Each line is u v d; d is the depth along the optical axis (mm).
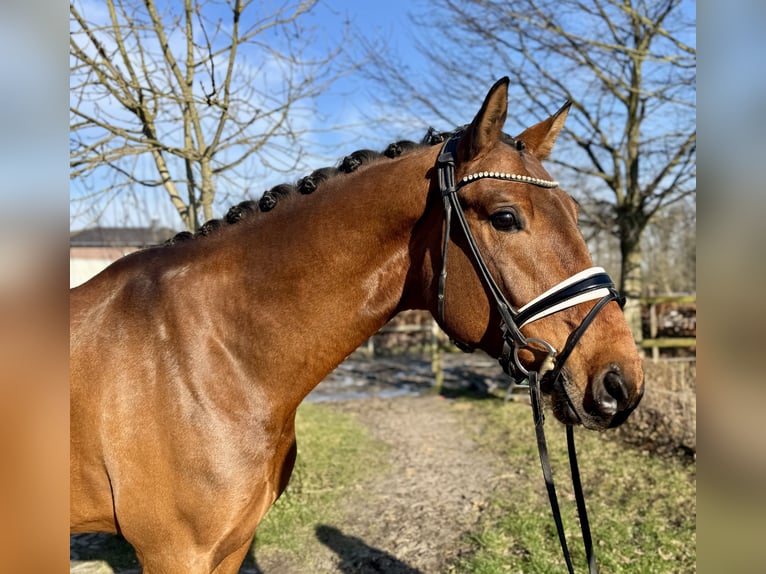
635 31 8195
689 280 18422
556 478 4434
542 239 1393
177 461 1501
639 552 3145
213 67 3127
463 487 4359
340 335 1626
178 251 1731
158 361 1543
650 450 4996
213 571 1701
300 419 6570
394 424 6613
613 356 1319
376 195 1599
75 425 1524
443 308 1531
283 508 3904
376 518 3785
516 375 1459
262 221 1696
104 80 3414
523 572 2998
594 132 9094
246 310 1606
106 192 3834
